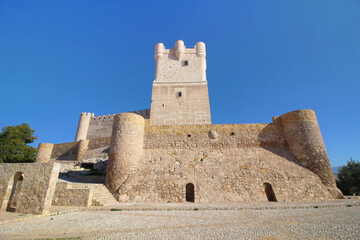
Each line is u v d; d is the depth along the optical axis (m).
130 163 19.25
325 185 17.95
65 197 15.26
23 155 34.28
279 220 9.85
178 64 31.31
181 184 17.58
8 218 10.36
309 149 19.34
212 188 17.23
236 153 21.02
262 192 17.02
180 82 29.91
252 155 20.64
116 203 15.97
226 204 14.95
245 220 9.98
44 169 12.68
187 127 23.22
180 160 20.14
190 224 9.33
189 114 27.73
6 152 32.03
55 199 15.41
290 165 19.31
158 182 17.89
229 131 22.83
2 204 12.79
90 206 14.49
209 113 27.75
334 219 9.73
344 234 7.21
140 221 10.03
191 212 12.32
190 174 18.53
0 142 33.72
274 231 7.89
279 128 22.52
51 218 10.98
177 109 28.09
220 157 20.55
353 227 8.10
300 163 19.50
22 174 13.57
